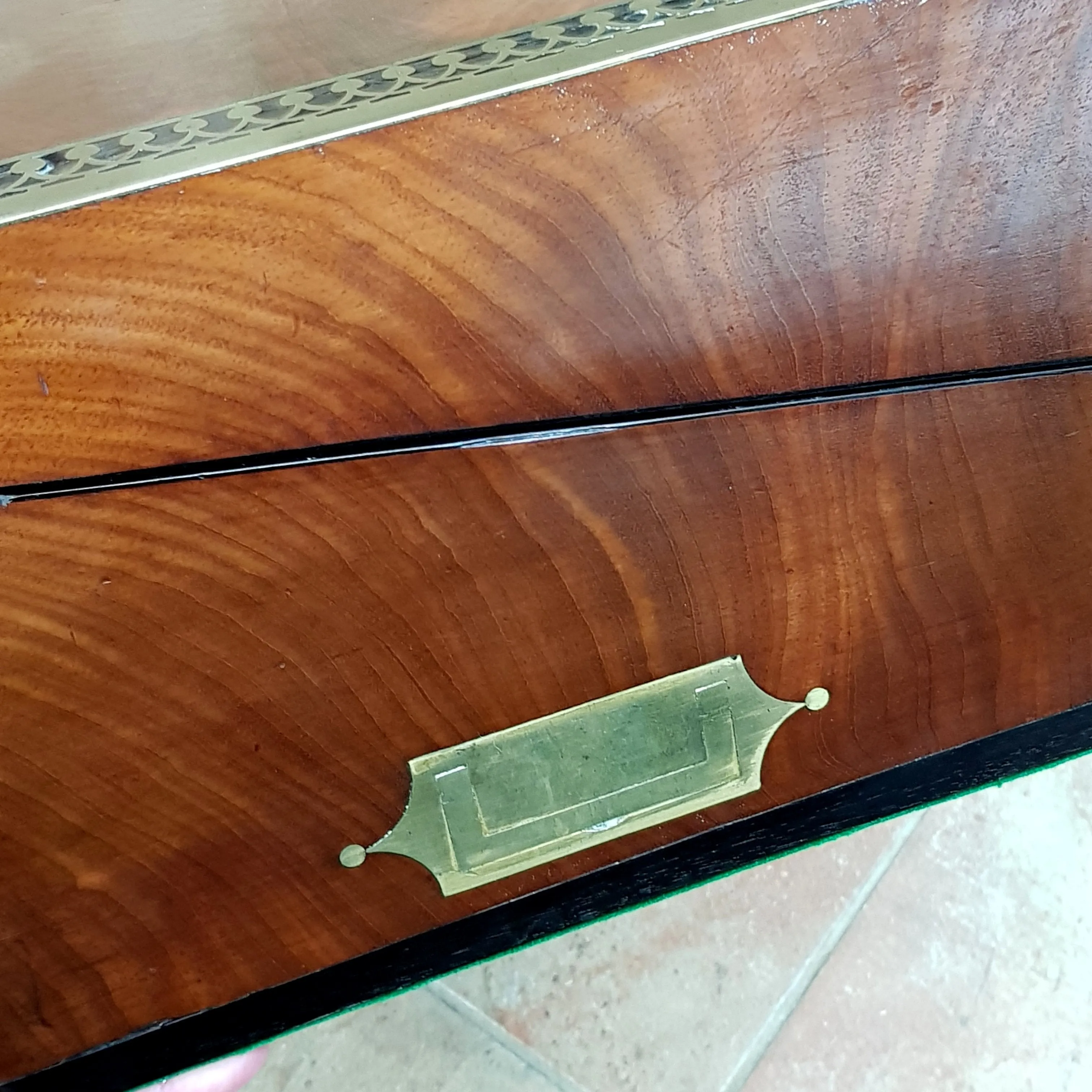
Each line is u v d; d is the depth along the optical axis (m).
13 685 0.36
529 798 0.44
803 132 0.33
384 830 0.43
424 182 0.31
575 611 0.40
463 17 0.38
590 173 0.32
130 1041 0.46
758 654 0.43
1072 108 0.35
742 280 0.35
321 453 0.34
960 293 0.37
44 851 0.39
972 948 0.59
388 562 0.37
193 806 0.40
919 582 0.44
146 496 0.34
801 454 0.39
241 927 0.44
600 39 0.31
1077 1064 0.56
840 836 0.51
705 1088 0.56
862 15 0.31
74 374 0.32
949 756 0.50
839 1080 0.56
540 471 0.36
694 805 0.46
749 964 0.59
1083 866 0.61
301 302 0.32
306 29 0.39
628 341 0.35
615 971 0.58
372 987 0.48
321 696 0.39
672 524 0.39
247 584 0.36
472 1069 0.56
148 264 0.30
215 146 0.30
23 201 0.29
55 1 0.44
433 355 0.33
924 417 0.40
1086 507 0.44
